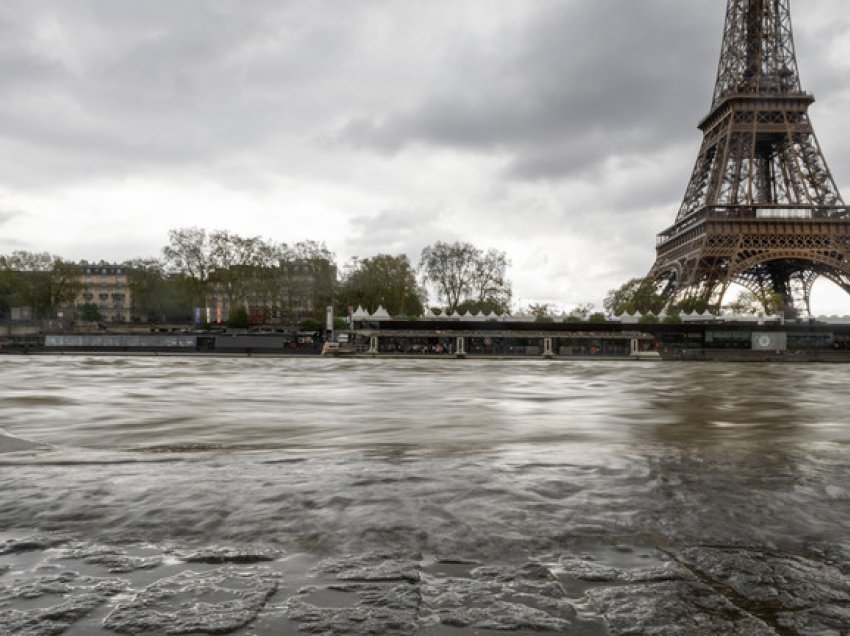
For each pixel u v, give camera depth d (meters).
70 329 121.62
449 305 120.25
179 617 3.80
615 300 127.94
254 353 96.00
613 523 5.94
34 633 3.57
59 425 16.45
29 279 132.38
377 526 5.74
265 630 3.66
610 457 9.43
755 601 4.21
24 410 20.22
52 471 8.17
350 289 120.50
